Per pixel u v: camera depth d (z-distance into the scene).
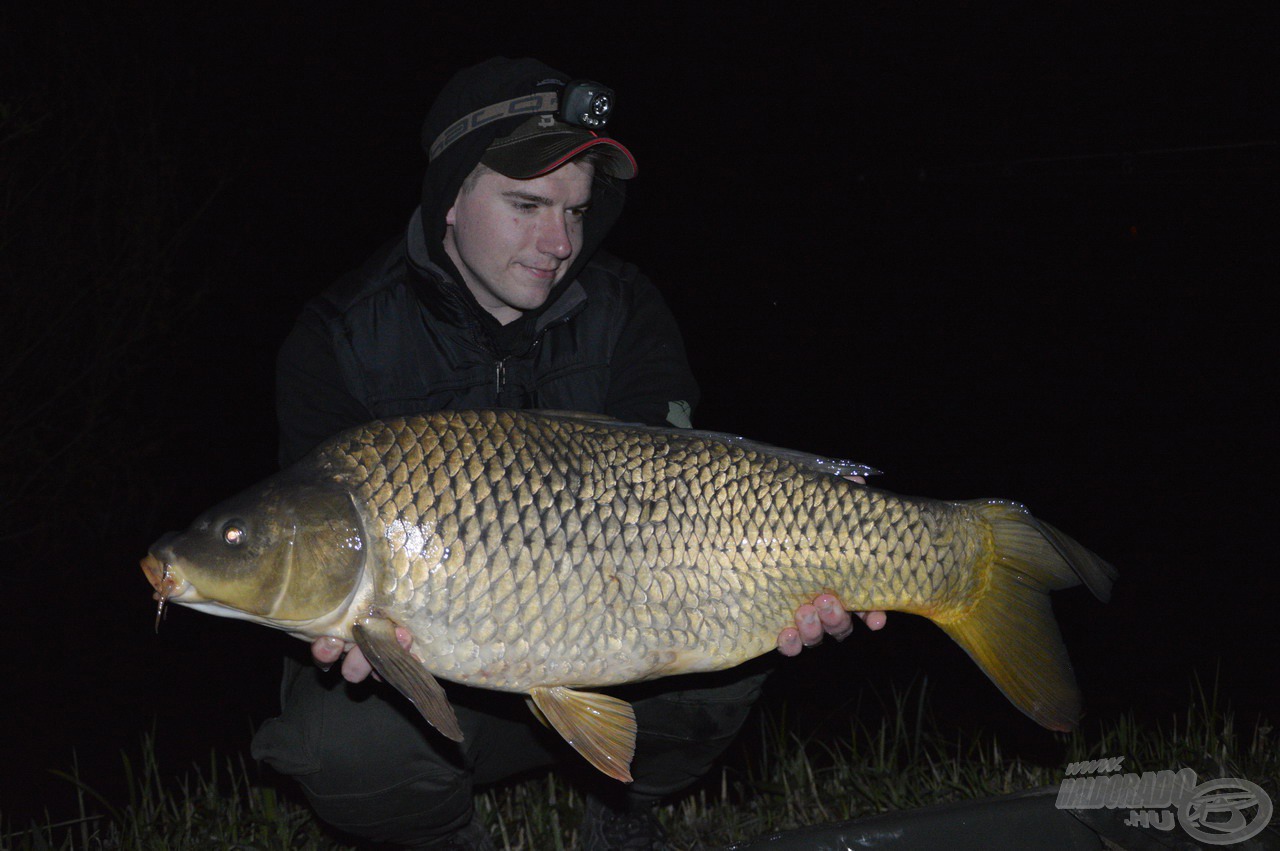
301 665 2.60
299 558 2.06
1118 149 15.12
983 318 13.32
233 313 11.46
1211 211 14.47
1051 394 10.58
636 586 2.15
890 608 2.32
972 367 11.54
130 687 5.31
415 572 2.07
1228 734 3.25
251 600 2.08
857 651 5.20
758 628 2.25
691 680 2.57
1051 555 2.35
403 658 2.07
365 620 2.08
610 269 2.80
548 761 2.79
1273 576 6.13
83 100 7.52
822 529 2.25
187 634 6.08
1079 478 8.16
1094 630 5.43
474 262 2.49
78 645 5.89
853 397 10.63
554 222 2.46
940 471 8.37
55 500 7.23
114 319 7.49
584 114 2.38
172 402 9.78
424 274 2.53
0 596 6.63
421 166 15.01
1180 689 4.60
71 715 4.94
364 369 2.58
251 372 10.75
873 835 2.47
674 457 2.21
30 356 7.28
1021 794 2.61
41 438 7.37
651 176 18.48
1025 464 8.53
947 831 2.48
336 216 13.98
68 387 7.22
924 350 12.20
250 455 9.12
